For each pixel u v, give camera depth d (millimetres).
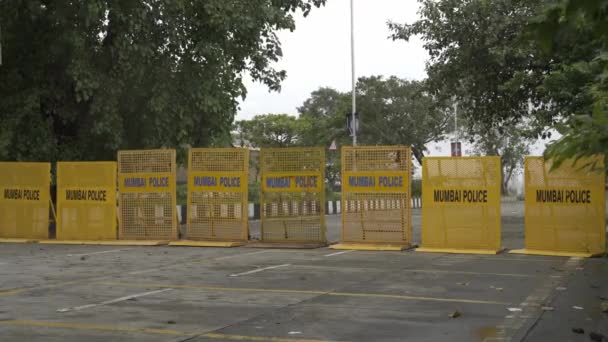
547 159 3014
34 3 19953
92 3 18875
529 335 6602
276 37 22828
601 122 2775
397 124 54688
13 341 6523
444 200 14766
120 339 6586
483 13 21516
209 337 6652
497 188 14281
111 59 20938
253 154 46500
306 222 16062
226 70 22172
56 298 8914
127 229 17500
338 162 52656
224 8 20828
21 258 13969
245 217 16531
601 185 13398
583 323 7160
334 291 9367
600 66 3926
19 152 21000
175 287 9820
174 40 20844
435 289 9484
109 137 21031
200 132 22734
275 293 9227
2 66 21219
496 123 24844
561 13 2188
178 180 41469
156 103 20859
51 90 21438
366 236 15555
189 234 17062
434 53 23594
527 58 21156
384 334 6711
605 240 13438
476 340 6434
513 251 14219
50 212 20438
